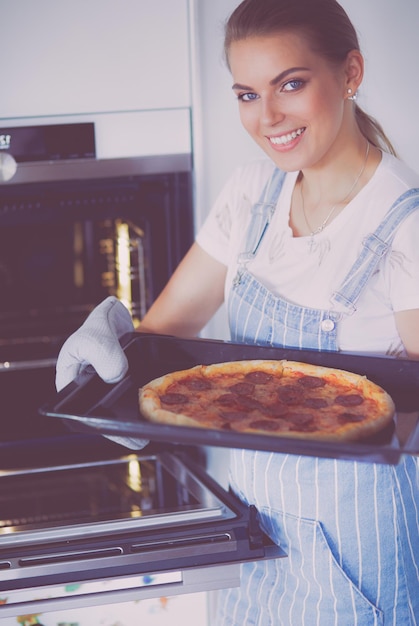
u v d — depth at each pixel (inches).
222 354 59.5
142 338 60.2
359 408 52.2
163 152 74.9
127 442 54.2
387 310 57.4
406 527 58.4
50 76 71.7
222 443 47.7
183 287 66.6
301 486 57.9
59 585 56.2
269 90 54.3
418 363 55.0
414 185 57.4
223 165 76.5
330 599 59.1
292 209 61.2
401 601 59.2
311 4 53.8
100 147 73.7
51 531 60.1
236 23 54.6
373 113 77.6
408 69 76.7
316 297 58.4
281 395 54.0
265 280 60.9
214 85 74.2
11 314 81.2
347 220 57.8
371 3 74.7
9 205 73.9
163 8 72.0
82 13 70.9
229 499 63.7
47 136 72.6
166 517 61.4
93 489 69.0
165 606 61.1
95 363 55.2
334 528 57.9
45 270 80.5
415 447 45.9
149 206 76.2
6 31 70.2
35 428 77.0
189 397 54.2
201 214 77.0
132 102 73.5
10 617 58.9
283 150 55.8
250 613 64.2
